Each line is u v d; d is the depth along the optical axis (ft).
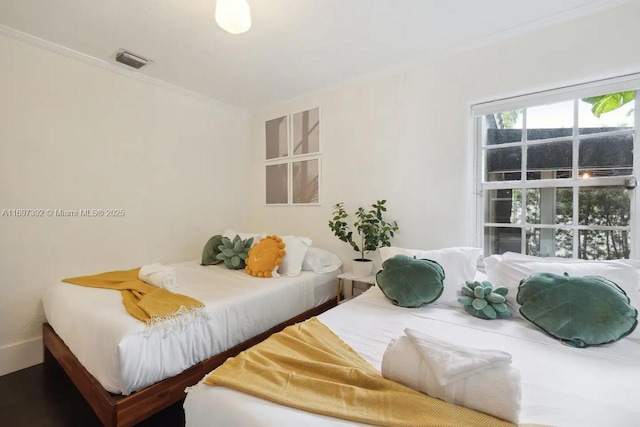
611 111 6.02
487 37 6.93
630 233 5.85
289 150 10.96
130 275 7.38
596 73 5.90
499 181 7.27
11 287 6.75
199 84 9.52
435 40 7.10
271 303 6.86
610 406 2.94
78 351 5.15
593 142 6.23
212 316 5.59
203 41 7.07
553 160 6.64
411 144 8.23
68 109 7.48
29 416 5.35
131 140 8.70
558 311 4.58
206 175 10.73
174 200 9.81
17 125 6.74
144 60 7.94
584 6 5.88
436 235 7.84
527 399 3.06
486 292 5.46
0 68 6.50
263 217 11.84
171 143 9.69
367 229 8.37
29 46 6.86
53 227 7.30
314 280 8.23
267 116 11.62
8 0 5.57
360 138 9.18
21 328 6.88
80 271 7.75
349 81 9.23
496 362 2.92
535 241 6.88
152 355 4.60
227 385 3.22
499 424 2.54
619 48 5.70
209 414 3.05
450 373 2.86
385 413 2.73
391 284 6.15
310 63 8.18
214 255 9.34
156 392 4.66
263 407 2.88
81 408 5.57
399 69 8.34
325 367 3.44
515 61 6.74
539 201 6.82
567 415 2.80
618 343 4.34
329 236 9.96
